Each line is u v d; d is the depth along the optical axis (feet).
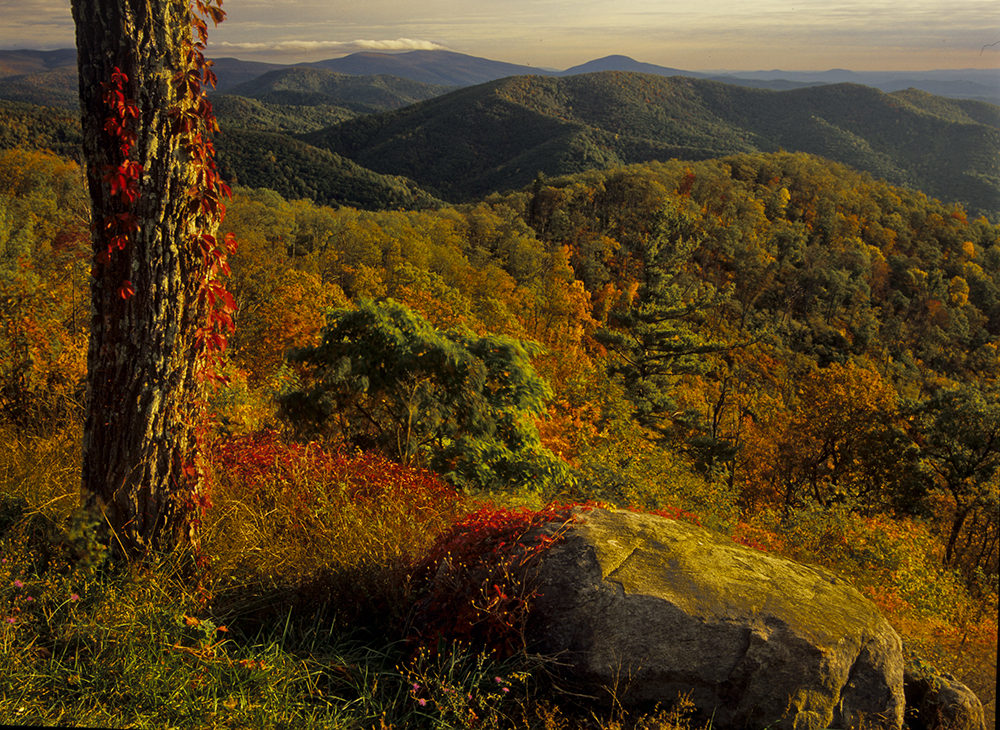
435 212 319.27
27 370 16.19
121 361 9.51
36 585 8.77
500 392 20.61
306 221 238.07
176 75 9.17
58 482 11.69
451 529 10.76
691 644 7.94
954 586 24.70
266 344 66.74
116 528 9.77
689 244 208.44
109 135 8.99
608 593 8.31
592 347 147.64
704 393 110.52
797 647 7.86
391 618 9.35
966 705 9.00
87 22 8.82
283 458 13.75
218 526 10.99
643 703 7.90
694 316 113.29
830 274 271.90
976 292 311.88
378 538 11.02
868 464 75.92
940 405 69.36
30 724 6.63
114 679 7.48
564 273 196.24
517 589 8.73
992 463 63.26
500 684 7.97
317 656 8.50
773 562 9.78
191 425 10.12
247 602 9.50
